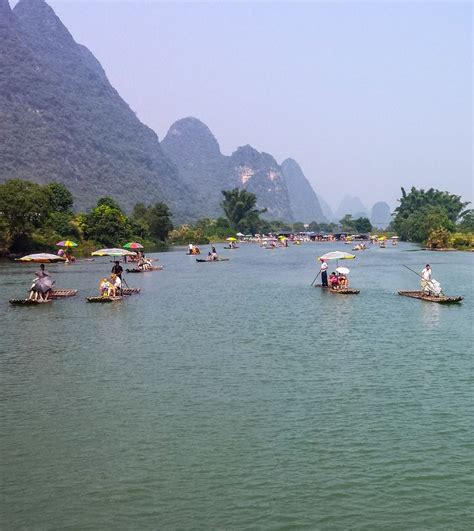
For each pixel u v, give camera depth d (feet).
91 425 54.85
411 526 37.81
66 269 256.73
